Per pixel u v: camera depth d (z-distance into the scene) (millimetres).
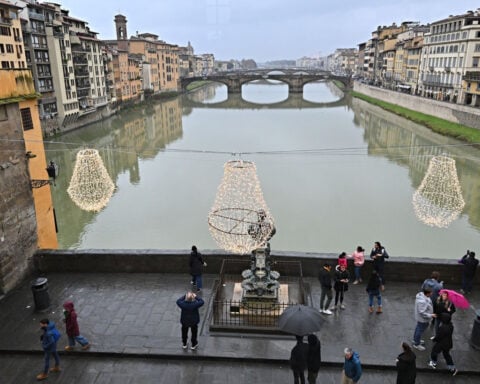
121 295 13742
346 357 8875
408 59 111500
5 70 14812
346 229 29969
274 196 36969
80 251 15375
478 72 72125
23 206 15023
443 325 10047
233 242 12734
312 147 56719
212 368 10578
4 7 55188
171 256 14992
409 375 8898
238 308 12406
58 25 70562
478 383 10023
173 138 65000
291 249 27109
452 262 14047
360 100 120438
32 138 17734
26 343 11469
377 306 12875
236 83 146250
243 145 58562
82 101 81875
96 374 10422
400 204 34906
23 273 14859
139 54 125062
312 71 175500
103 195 18219
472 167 45188
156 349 11086
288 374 10352
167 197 37656
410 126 72812
